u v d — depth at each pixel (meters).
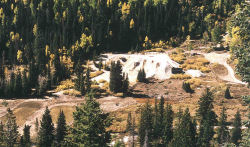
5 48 145.38
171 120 62.12
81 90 100.50
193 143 51.28
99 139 14.84
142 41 155.75
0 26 148.75
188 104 85.94
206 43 144.50
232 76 106.75
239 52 12.16
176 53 134.38
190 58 126.81
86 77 101.69
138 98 94.69
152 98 94.69
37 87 102.06
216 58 123.62
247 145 11.63
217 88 94.31
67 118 79.75
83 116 14.64
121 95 96.69
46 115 56.16
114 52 147.62
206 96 63.56
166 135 59.44
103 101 91.44
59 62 120.38
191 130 53.75
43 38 145.75
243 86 95.44
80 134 14.50
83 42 141.38
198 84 100.69
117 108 85.12
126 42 156.88
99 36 150.00
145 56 129.62
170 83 106.12
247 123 11.92
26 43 148.12
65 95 100.56
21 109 87.19
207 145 54.28
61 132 55.47
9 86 100.69
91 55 141.75
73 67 128.00
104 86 105.00
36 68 118.12
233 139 54.22
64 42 145.12
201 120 62.56
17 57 133.25
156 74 114.25
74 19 158.12
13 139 56.44
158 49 142.38
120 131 69.94
